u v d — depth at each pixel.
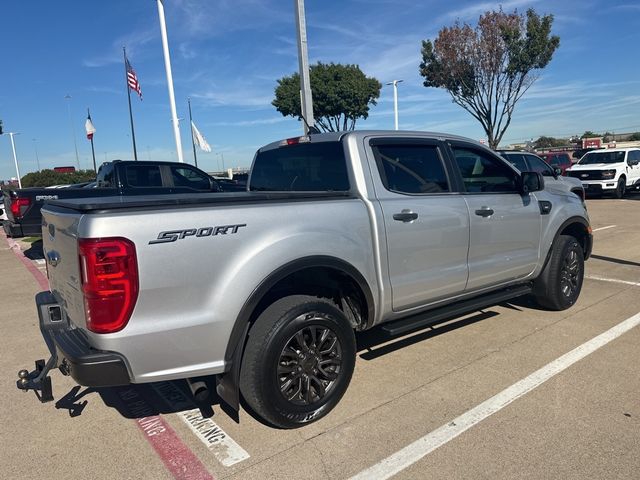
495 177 4.76
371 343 4.76
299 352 3.24
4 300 7.12
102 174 10.94
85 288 2.67
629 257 8.27
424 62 23.19
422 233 3.94
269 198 3.20
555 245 5.30
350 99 30.00
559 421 3.24
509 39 20.69
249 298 2.97
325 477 2.79
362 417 3.41
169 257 2.75
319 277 3.64
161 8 14.05
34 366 4.61
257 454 3.05
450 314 4.20
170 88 14.70
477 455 2.92
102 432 3.39
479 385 3.80
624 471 2.73
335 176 3.91
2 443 3.29
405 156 4.07
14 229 9.49
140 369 2.77
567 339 4.66
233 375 3.00
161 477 2.87
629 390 3.63
